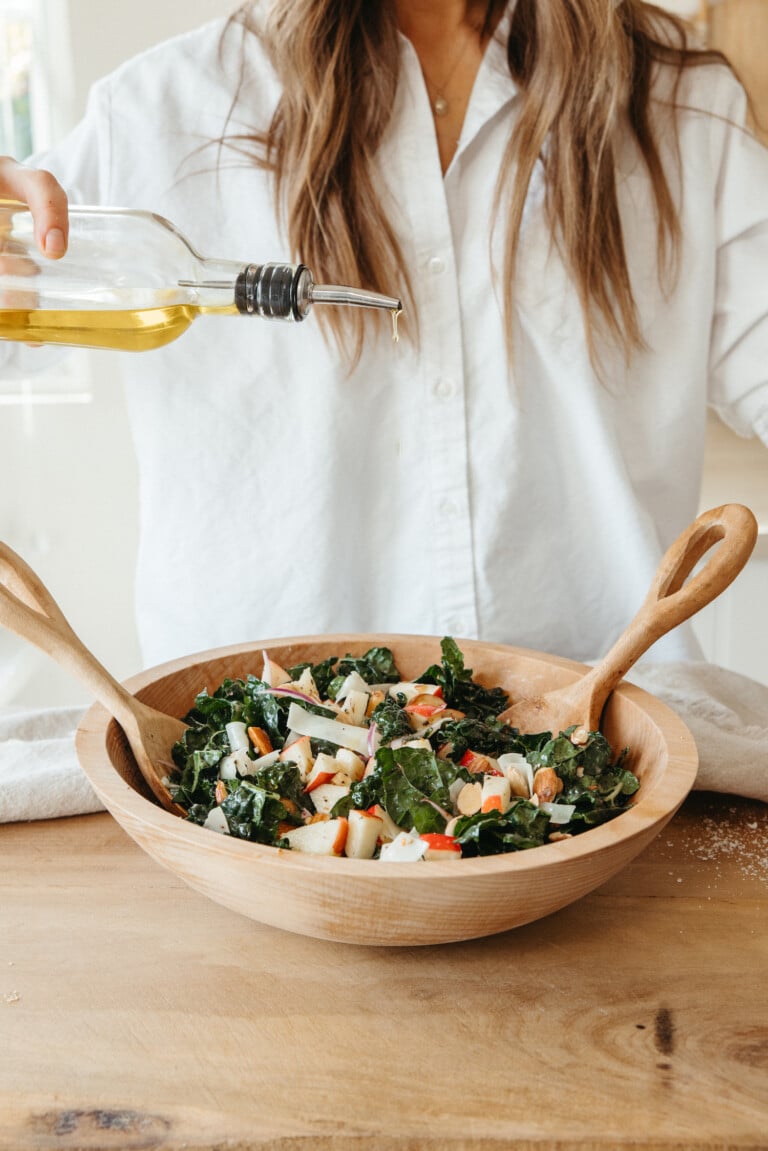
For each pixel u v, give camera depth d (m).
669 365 1.48
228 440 1.45
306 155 1.28
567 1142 0.62
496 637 1.50
